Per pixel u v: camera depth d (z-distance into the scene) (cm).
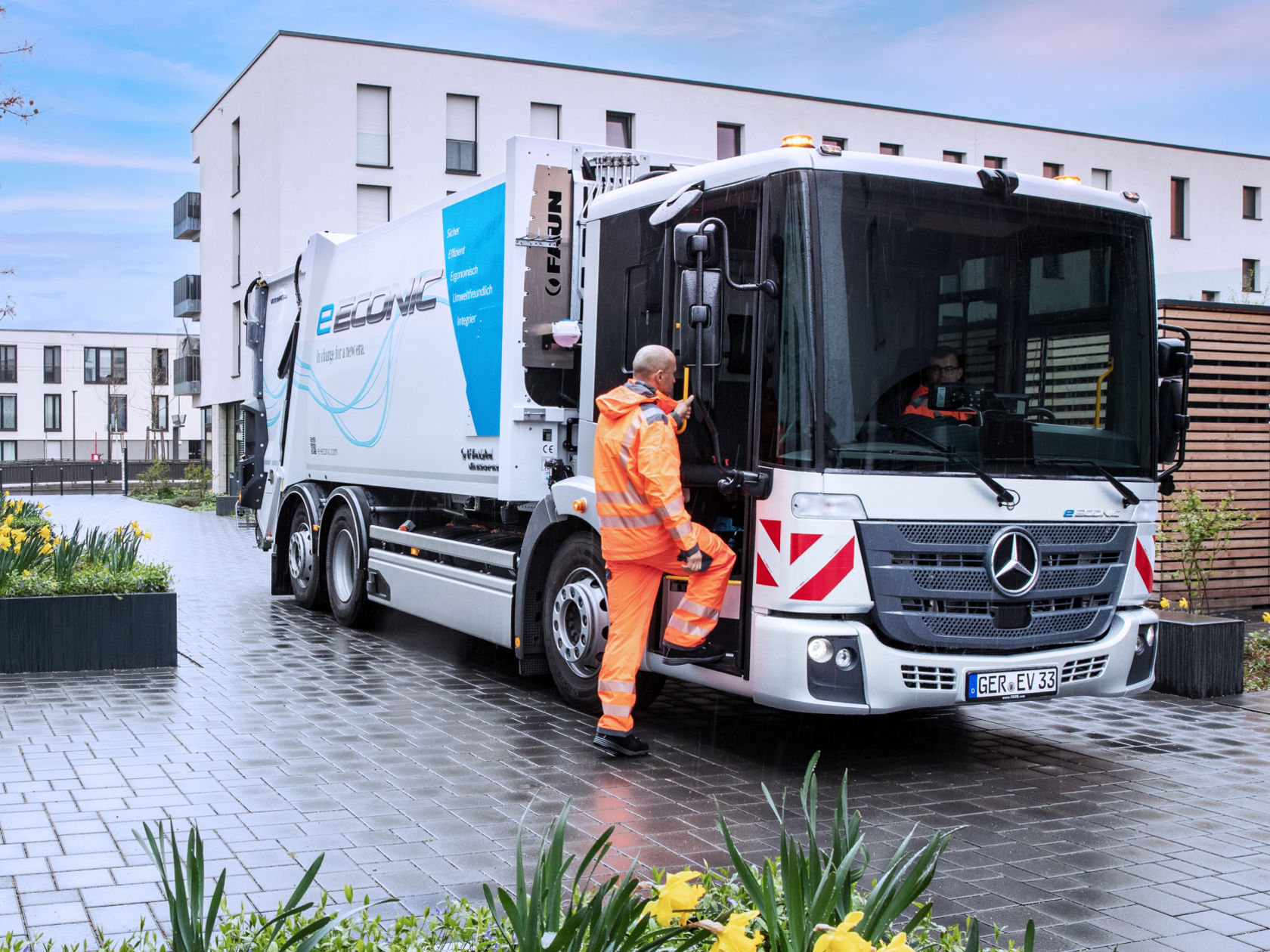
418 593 931
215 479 3697
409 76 2972
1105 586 627
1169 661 832
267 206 2984
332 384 1107
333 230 2934
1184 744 682
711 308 571
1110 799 563
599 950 247
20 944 337
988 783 591
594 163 786
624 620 618
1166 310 1116
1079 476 617
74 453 7062
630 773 588
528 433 767
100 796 518
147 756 591
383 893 407
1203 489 1130
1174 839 502
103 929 367
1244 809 548
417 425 912
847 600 559
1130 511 639
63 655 812
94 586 835
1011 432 600
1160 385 668
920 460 573
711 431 612
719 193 617
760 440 578
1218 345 1135
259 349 1341
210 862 436
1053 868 462
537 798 536
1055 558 610
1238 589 1155
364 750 619
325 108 2916
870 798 560
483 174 3044
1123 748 672
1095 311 638
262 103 3023
